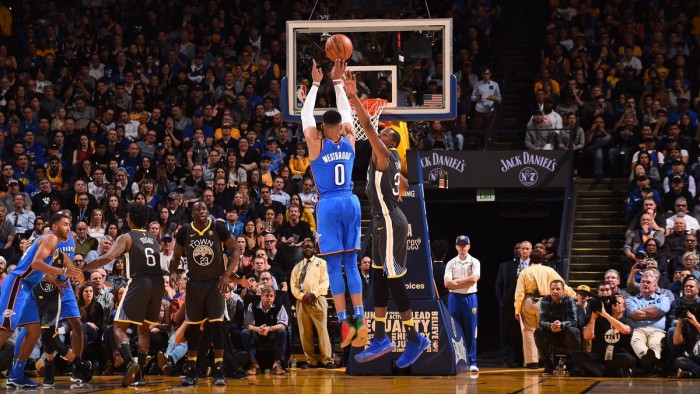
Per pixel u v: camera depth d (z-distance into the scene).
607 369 11.15
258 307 12.40
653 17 20.34
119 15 21.67
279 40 20.98
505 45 21.16
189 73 20.11
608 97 18.16
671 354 11.15
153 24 21.34
